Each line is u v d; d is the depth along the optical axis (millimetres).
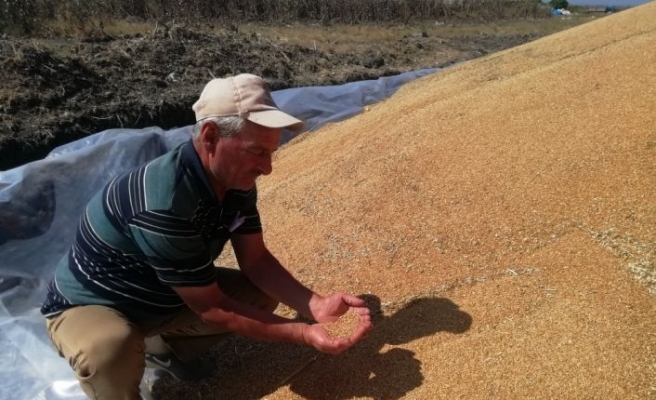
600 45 4523
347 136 4168
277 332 1824
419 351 1947
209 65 6980
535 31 15047
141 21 9352
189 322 2119
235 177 1666
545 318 1919
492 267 2238
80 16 8281
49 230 3361
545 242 2275
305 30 11047
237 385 2189
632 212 2266
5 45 5758
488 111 3422
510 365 1775
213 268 1810
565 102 3195
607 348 1748
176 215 1661
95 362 1765
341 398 1904
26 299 2988
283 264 2709
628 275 2025
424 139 3332
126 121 5535
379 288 2330
